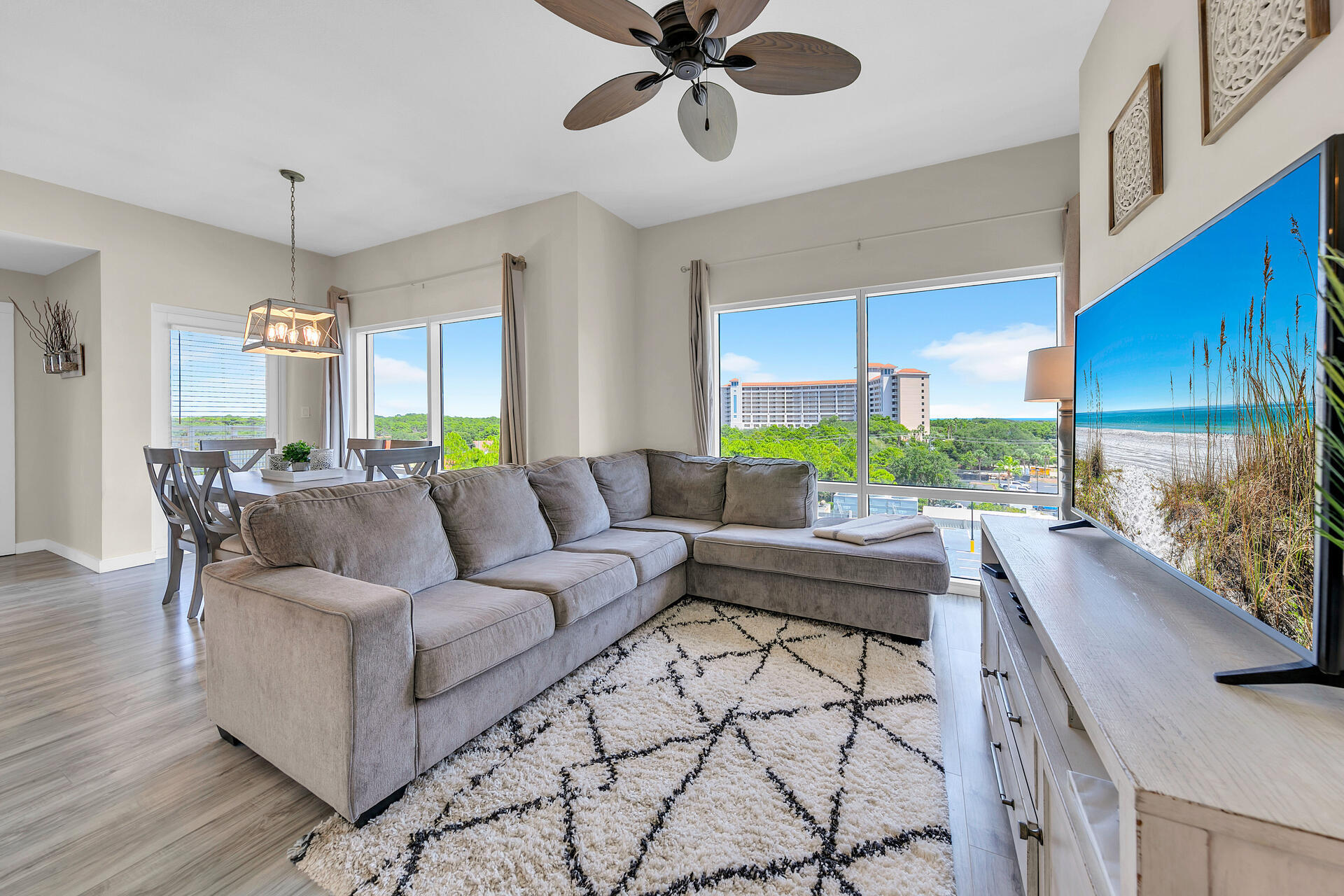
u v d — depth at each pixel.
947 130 2.85
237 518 2.69
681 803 1.46
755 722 1.84
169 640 2.56
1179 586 1.27
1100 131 2.00
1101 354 1.62
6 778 1.57
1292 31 0.94
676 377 4.12
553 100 2.58
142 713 1.93
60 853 1.29
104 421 3.75
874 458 3.49
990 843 1.33
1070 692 0.85
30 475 4.32
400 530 2.07
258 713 1.57
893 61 2.32
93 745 1.74
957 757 1.67
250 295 4.51
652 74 1.73
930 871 1.23
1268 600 0.85
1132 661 0.89
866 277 3.43
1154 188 1.48
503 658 1.75
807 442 3.73
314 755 1.41
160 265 4.00
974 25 2.11
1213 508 1.01
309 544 1.79
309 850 1.31
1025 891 1.14
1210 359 1.02
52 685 2.12
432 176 3.40
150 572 3.73
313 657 1.40
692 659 2.33
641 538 2.96
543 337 3.79
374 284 4.77
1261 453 0.87
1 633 2.65
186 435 4.21
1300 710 0.74
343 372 4.88
